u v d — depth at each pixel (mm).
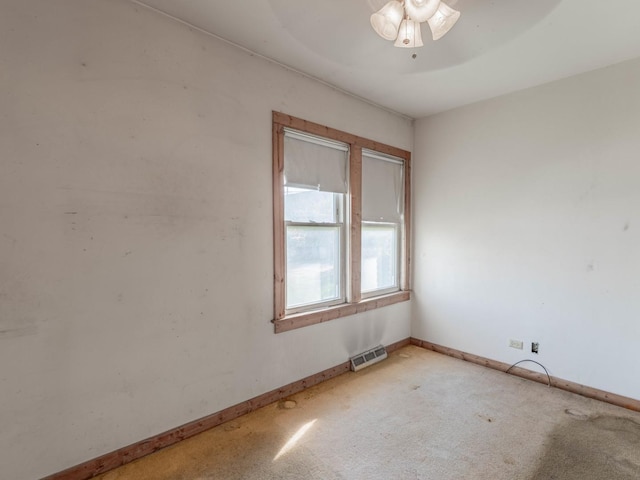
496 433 2160
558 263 2809
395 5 1560
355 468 1839
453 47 2307
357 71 2664
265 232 2488
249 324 2414
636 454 1948
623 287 2496
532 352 2965
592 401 2582
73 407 1720
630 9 1881
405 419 2326
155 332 1979
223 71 2238
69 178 1683
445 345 3605
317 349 2885
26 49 1560
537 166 2910
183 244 2076
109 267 1811
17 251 1559
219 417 2260
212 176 2195
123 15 1829
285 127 2611
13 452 1570
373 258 3566
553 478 1758
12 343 1556
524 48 2299
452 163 3508
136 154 1886
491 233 3215
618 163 2506
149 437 1966
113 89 1803
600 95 2572
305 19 2016
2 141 1514
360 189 3256
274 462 1892
